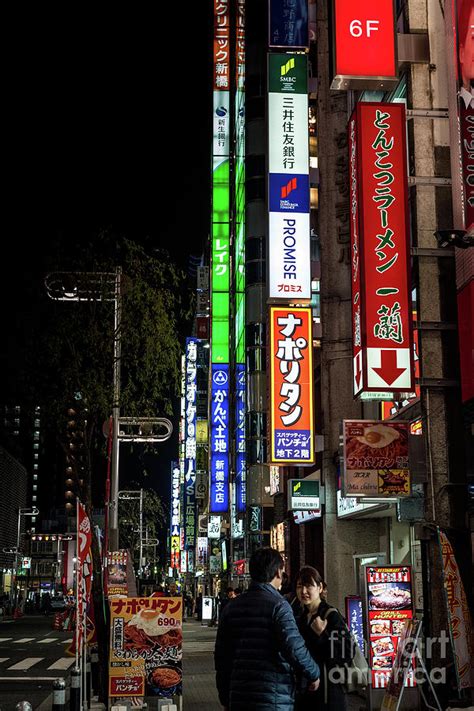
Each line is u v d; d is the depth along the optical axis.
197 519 69.88
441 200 13.64
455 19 13.03
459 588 11.33
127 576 24.55
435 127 13.88
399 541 19.08
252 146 38.69
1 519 121.56
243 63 45.09
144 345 15.75
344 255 23.28
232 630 5.84
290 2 23.03
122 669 12.67
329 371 22.78
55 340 15.09
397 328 13.27
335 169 23.72
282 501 31.75
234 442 44.31
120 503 53.72
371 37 14.16
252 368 35.94
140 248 15.88
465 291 12.60
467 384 12.45
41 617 74.56
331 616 7.34
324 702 7.18
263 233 37.41
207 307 58.78
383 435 14.22
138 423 20.50
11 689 18.55
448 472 12.80
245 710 5.56
